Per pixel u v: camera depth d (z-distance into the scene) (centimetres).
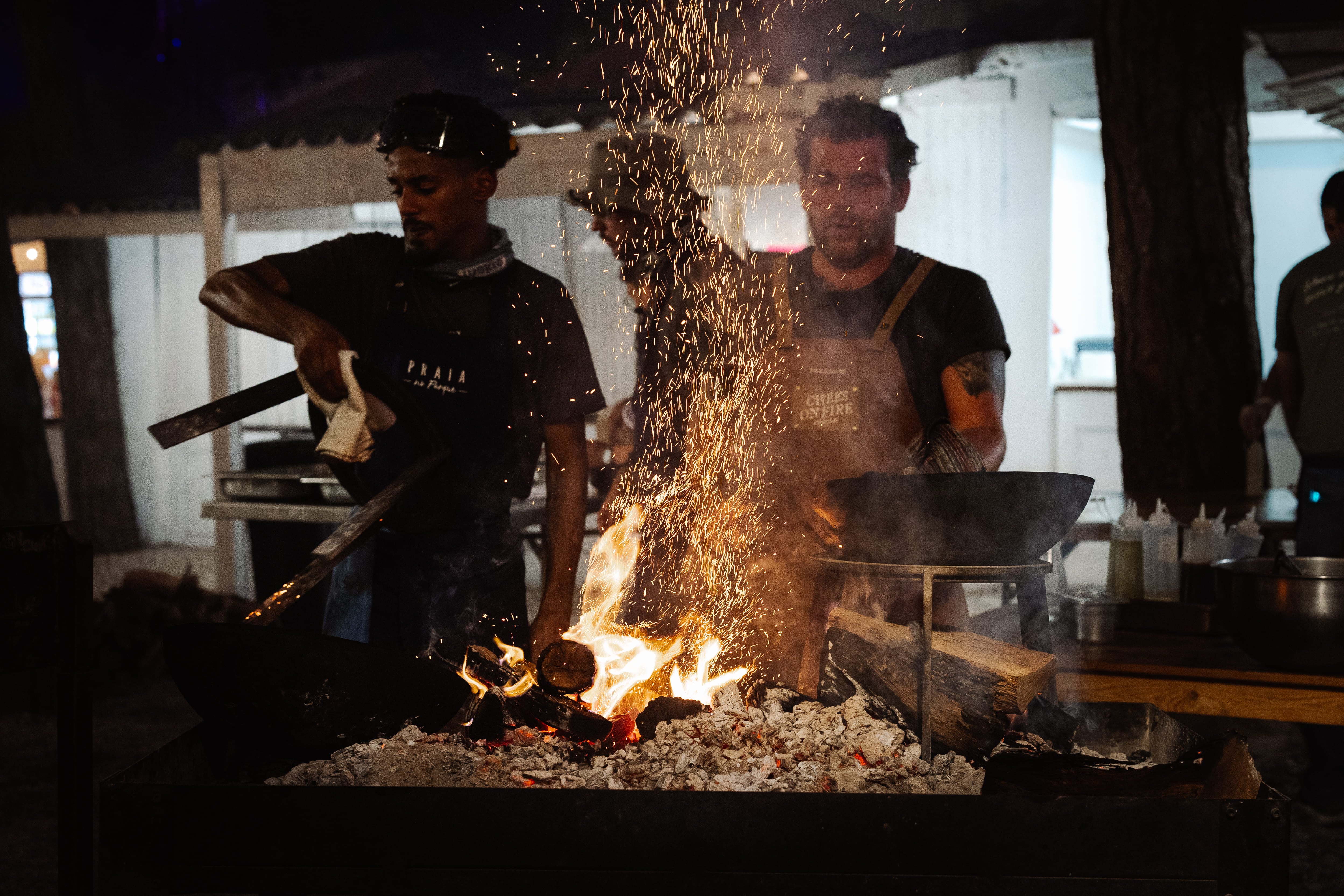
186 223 787
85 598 156
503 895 135
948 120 709
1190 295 475
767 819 133
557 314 221
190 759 157
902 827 133
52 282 899
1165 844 132
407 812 135
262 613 159
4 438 648
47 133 928
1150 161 477
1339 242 346
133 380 956
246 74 973
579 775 149
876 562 161
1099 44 491
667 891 134
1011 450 737
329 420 178
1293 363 364
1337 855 292
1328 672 208
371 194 648
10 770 383
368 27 921
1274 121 852
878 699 167
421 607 205
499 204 804
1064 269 838
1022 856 133
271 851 136
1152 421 482
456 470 210
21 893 279
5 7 966
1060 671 229
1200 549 263
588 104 637
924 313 214
